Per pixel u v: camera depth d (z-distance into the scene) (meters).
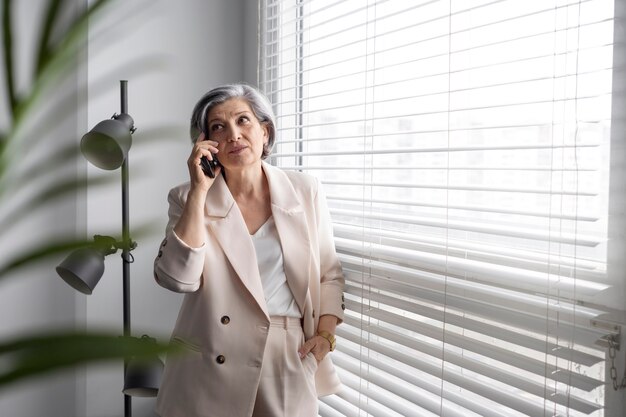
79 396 2.85
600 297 1.32
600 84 1.33
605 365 1.31
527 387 1.55
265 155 2.20
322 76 2.54
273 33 2.77
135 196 2.79
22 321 2.86
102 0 0.50
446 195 1.92
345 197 2.30
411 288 1.97
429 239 1.95
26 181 0.56
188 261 1.92
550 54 1.44
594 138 1.34
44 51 0.49
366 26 2.16
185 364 1.99
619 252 1.28
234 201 2.07
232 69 2.97
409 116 1.92
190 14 2.85
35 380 0.41
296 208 2.09
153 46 2.78
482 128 1.65
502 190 1.58
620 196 1.28
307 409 1.99
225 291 2.00
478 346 1.72
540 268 1.52
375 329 2.14
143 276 2.86
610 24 1.31
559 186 1.46
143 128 2.78
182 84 2.86
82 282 2.13
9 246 2.73
